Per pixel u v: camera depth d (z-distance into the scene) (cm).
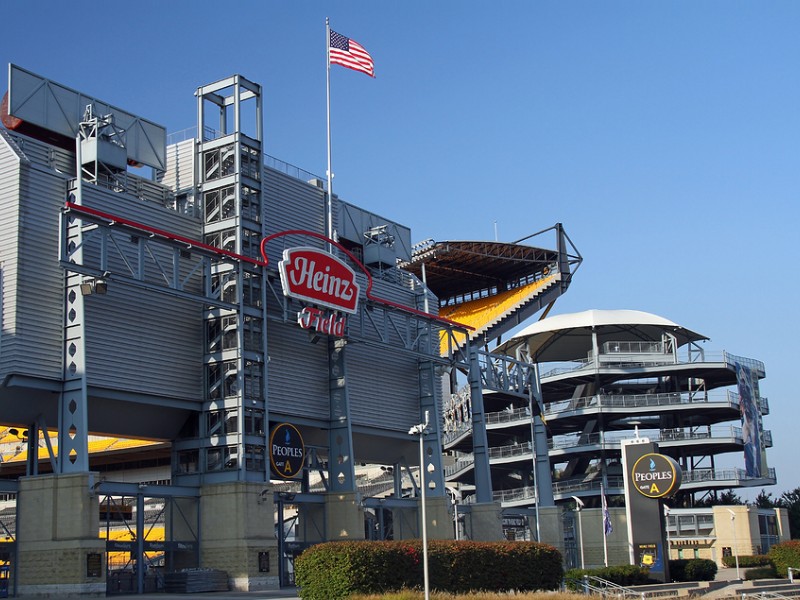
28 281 5581
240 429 6284
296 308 7156
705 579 7038
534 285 12888
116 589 5925
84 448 5478
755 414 10919
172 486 6119
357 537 7081
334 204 7988
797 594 6406
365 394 7831
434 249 11994
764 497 13975
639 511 6800
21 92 6050
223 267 6556
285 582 6694
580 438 10650
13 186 5662
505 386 9219
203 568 6128
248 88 6944
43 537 5397
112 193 6084
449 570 5138
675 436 10488
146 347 6134
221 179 6769
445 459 12344
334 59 7650
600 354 10956
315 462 7412
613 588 5903
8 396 5512
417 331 8175
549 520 9219
